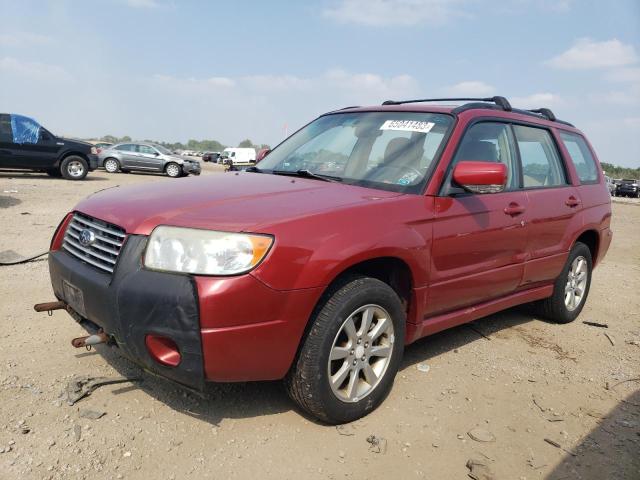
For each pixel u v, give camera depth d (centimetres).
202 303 240
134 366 338
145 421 280
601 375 388
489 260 375
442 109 383
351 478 250
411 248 305
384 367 309
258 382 334
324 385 274
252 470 250
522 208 400
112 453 253
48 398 294
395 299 305
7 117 1631
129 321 250
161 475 241
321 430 287
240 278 243
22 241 693
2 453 245
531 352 422
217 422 285
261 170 404
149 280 247
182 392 312
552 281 475
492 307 404
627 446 295
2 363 331
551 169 464
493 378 367
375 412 310
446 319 359
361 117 415
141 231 260
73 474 237
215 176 373
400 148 363
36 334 380
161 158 2452
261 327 251
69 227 318
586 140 544
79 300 280
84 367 333
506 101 429
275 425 288
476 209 355
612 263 864
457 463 268
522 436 297
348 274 291
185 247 248
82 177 1767
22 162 1669
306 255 259
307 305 261
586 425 314
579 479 262
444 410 318
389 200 309
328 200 296
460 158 356
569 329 490
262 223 256
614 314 551
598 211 511
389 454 270
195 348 242
